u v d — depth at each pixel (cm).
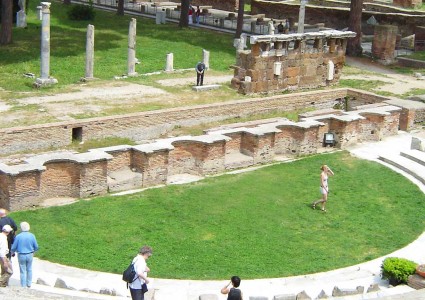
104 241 2775
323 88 5303
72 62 5591
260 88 5009
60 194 3219
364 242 2906
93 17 7581
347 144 4162
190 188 3403
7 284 2281
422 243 2914
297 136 3959
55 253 2650
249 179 3562
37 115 4128
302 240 2897
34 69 5353
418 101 4822
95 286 2389
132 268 2056
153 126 4244
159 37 6806
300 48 5159
